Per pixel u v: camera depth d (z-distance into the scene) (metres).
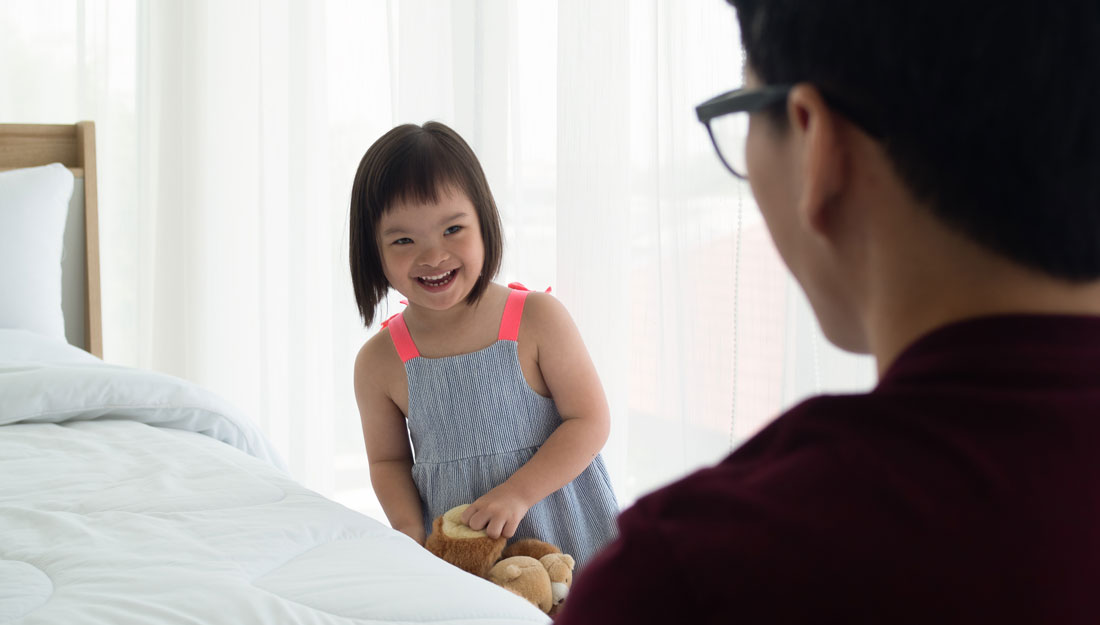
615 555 0.29
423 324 1.37
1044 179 0.28
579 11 1.65
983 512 0.25
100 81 2.55
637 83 1.63
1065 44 0.28
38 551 0.87
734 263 1.49
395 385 1.39
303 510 1.02
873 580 0.25
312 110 2.32
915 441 0.27
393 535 1.00
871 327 0.31
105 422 1.36
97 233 2.23
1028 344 0.28
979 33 0.28
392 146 1.27
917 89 0.28
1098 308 0.29
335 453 2.38
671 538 0.27
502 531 1.23
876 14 0.29
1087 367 0.27
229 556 0.87
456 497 1.34
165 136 2.51
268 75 2.40
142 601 0.75
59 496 1.03
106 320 2.64
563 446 1.31
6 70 2.51
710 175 1.51
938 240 0.29
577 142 1.67
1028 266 0.28
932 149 0.28
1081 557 0.25
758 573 0.26
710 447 1.52
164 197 2.52
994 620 0.25
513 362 1.34
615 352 1.67
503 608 0.82
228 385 2.54
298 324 2.38
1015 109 0.28
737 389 1.48
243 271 2.53
